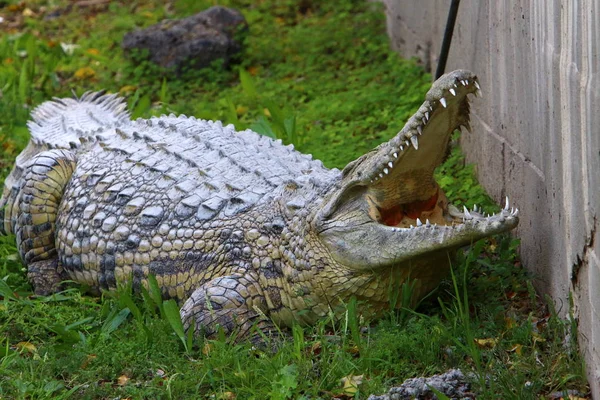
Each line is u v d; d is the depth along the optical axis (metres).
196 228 11.04
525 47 11.10
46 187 12.54
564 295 9.47
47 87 21.33
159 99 20.25
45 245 12.65
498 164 12.84
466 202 13.06
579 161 8.57
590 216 8.23
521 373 8.77
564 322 9.36
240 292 10.45
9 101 19.36
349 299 10.14
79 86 21.42
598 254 8.02
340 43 22.73
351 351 9.73
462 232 9.22
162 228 11.24
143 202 11.55
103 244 11.70
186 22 22.14
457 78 8.73
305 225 10.26
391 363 9.36
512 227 9.10
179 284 11.08
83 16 27.73
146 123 13.33
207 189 11.38
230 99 18.56
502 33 12.37
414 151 9.40
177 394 9.09
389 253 9.65
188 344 9.99
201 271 10.92
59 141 13.59
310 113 18.12
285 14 26.05
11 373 9.53
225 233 10.85
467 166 14.70
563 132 9.23
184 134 12.61
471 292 10.79
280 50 22.80
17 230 12.91
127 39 22.28
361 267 9.86
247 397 9.02
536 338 9.48
